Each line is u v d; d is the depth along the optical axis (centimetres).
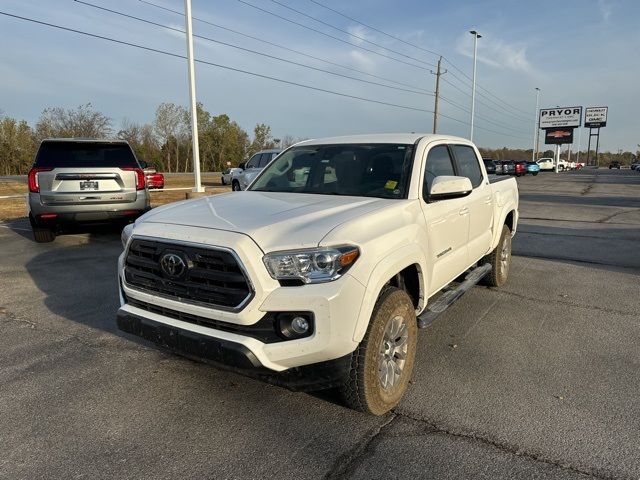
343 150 455
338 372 284
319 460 275
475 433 301
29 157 6256
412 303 348
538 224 1261
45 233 916
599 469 266
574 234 1088
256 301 273
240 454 280
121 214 873
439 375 380
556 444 289
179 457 278
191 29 2097
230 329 287
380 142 446
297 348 273
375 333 301
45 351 422
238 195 416
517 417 319
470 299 579
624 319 512
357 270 285
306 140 512
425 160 418
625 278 685
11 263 760
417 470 266
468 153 532
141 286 327
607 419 316
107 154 885
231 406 333
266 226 295
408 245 337
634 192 2450
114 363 399
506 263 644
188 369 389
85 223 865
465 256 476
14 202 1792
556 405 334
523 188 2794
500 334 467
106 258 801
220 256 282
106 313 521
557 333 471
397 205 357
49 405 333
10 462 273
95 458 277
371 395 304
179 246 301
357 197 387
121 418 318
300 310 271
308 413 325
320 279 276
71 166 848
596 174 5416
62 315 515
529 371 388
